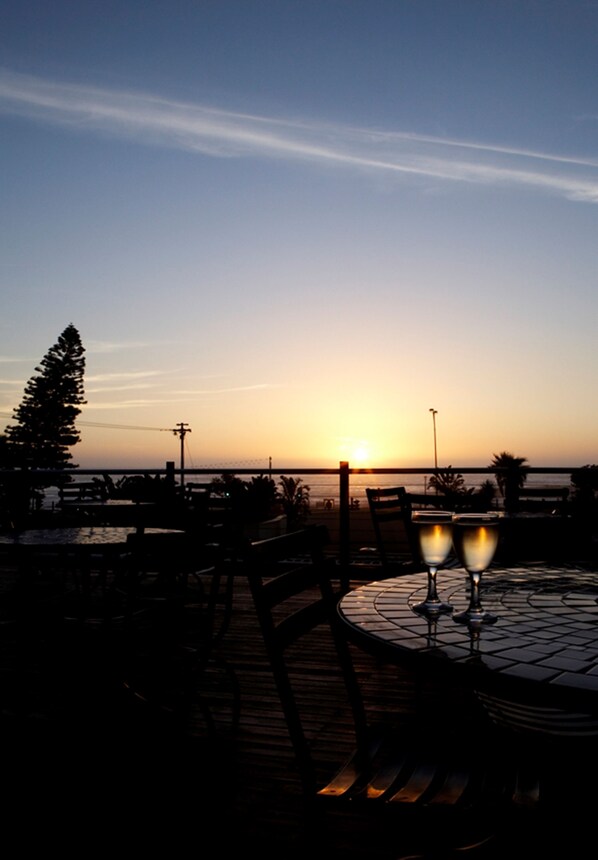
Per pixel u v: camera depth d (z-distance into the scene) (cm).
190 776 241
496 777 141
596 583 166
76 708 283
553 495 529
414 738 163
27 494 612
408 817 130
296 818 212
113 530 365
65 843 202
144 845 200
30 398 3603
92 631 287
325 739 271
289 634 142
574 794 134
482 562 124
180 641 285
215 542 254
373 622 127
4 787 235
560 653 104
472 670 97
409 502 461
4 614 403
